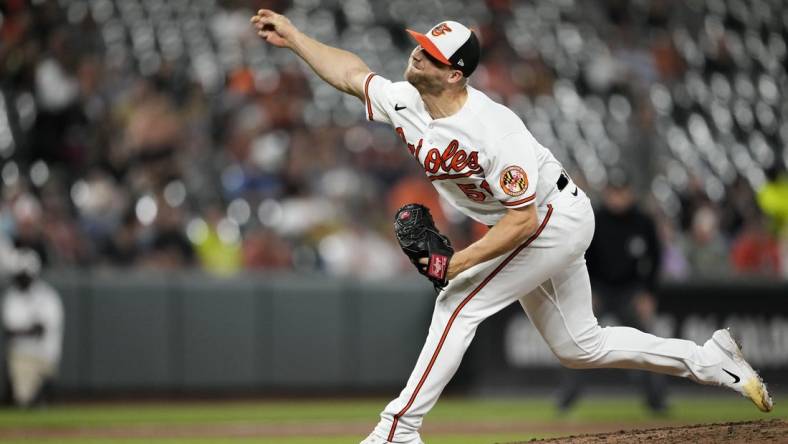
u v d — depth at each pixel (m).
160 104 46.56
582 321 16.69
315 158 47.31
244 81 50.19
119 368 38.84
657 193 49.72
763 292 42.53
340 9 59.16
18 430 29.84
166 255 41.00
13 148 44.38
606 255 31.36
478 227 44.31
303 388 40.94
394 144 50.28
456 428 30.34
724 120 58.53
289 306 40.97
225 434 29.08
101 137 44.94
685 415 34.16
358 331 41.66
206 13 55.06
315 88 52.44
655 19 63.12
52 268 39.28
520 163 15.18
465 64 15.02
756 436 15.84
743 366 17.23
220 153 46.75
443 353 15.91
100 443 26.67
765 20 66.06
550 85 56.66
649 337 17.03
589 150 51.94
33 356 36.28
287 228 43.59
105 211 42.25
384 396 41.84
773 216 50.22
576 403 39.06
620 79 57.56
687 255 45.66
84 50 49.84
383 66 56.19
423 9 60.56
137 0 54.47
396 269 44.56
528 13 61.88
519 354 40.94
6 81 46.75
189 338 39.75
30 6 49.53
